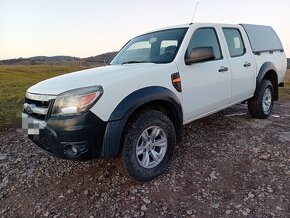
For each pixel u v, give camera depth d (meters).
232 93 4.22
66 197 2.77
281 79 5.80
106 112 2.57
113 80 2.71
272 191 2.70
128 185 2.93
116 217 2.44
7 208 2.63
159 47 3.71
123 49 4.38
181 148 3.85
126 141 2.73
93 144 2.55
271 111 6.02
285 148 3.77
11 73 34.91
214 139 4.19
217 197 2.65
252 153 3.62
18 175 3.27
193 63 3.40
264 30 5.48
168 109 3.28
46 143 2.69
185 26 3.79
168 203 2.59
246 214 2.37
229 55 4.20
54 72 33.75
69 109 2.51
